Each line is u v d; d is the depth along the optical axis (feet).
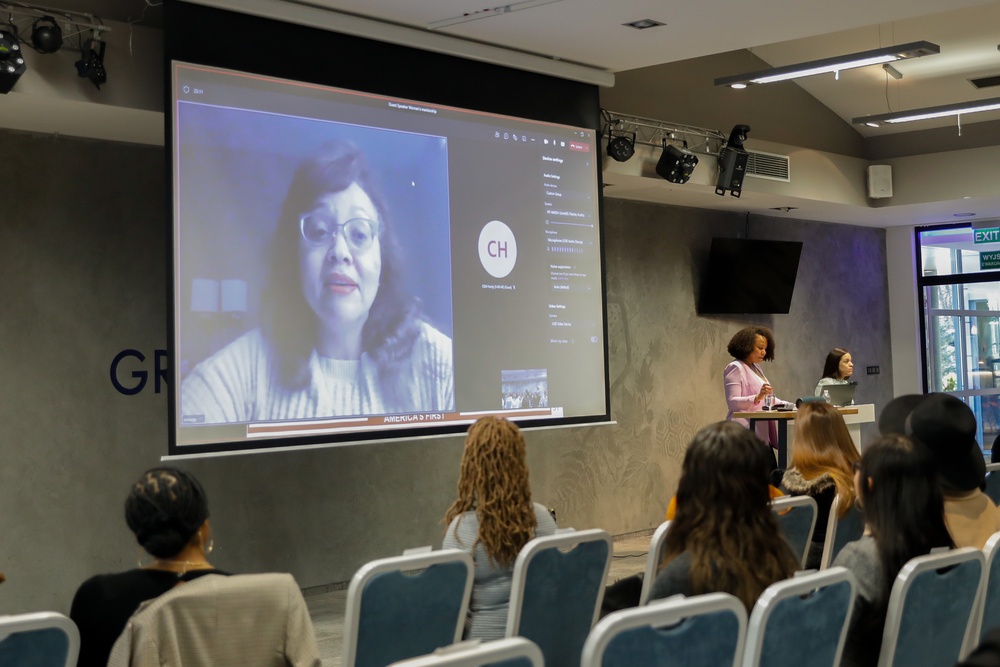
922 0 17.88
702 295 30.25
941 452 9.27
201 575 7.46
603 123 24.04
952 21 25.93
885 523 8.13
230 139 16.71
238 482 19.71
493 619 10.02
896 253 38.06
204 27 16.47
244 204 16.83
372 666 8.57
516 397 20.36
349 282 18.04
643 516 28.17
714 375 30.48
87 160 18.17
